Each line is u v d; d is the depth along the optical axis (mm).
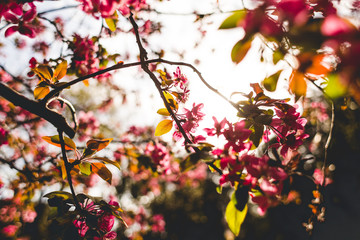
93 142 442
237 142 411
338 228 3012
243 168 386
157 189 1925
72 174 466
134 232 1634
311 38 252
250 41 300
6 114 1077
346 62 222
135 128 1555
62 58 770
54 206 435
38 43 981
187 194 4059
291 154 458
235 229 377
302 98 458
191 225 4000
